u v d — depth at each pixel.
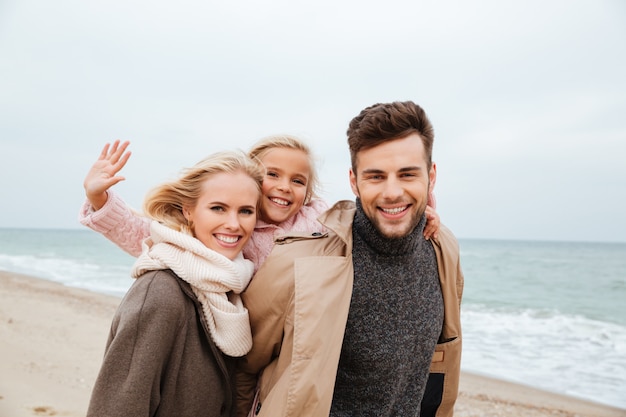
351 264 2.06
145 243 2.10
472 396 7.45
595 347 10.84
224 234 2.06
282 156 2.77
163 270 1.90
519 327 13.45
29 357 7.70
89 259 35.81
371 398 2.13
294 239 2.19
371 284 2.09
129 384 1.68
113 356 1.71
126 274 24.20
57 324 10.70
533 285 26.30
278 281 2.04
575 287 25.44
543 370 8.95
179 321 1.83
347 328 2.07
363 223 2.09
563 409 6.96
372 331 2.08
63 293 16.12
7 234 98.25
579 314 16.28
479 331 12.78
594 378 8.48
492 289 24.59
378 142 1.97
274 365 2.12
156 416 1.83
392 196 1.96
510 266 37.78
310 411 1.84
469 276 30.88
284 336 2.03
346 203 2.27
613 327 13.48
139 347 1.72
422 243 2.27
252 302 2.09
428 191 2.10
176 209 2.18
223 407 2.03
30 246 54.47
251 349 2.12
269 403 1.90
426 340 2.23
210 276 1.87
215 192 2.05
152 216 2.15
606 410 6.93
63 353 8.14
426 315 2.22
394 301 2.12
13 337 9.06
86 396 6.08
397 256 2.09
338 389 2.13
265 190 2.75
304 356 1.88
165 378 1.83
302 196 2.87
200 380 1.90
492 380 8.31
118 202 2.45
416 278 2.20
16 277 21.34
